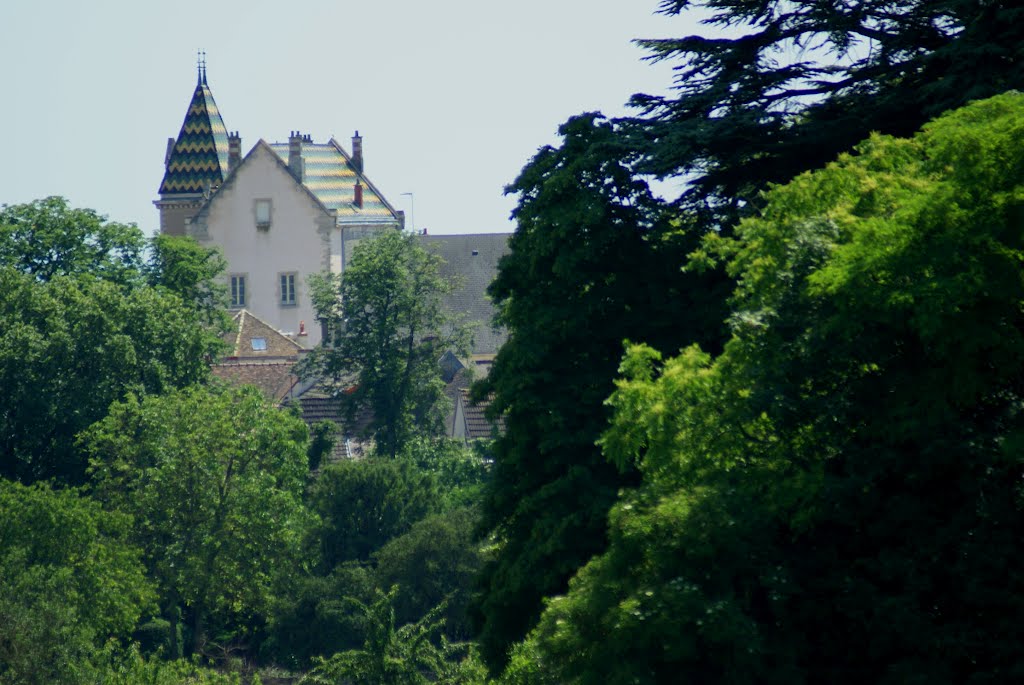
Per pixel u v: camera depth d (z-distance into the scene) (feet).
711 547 183.32
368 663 534.37
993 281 179.01
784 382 192.34
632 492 200.03
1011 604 180.96
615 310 318.86
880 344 187.52
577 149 326.85
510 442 322.75
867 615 183.83
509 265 335.06
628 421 209.67
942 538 185.26
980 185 182.19
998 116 199.52
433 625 548.72
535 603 306.14
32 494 605.31
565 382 314.76
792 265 199.21
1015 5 286.66
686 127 313.12
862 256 184.14
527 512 310.65
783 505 186.09
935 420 182.80
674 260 321.32
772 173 311.68
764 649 179.22
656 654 180.96
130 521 652.07
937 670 180.65
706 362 207.41
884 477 189.88
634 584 187.52
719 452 197.06
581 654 188.55
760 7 318.24
